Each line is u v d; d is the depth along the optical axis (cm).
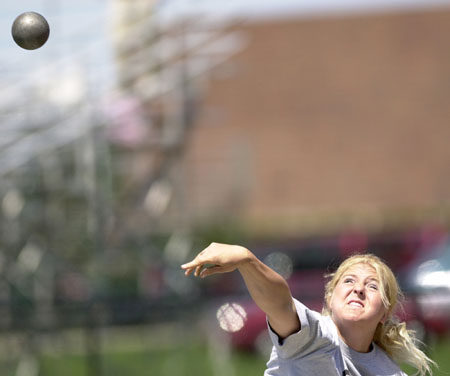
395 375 1569
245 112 9325
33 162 4638
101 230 4597
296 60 9769
